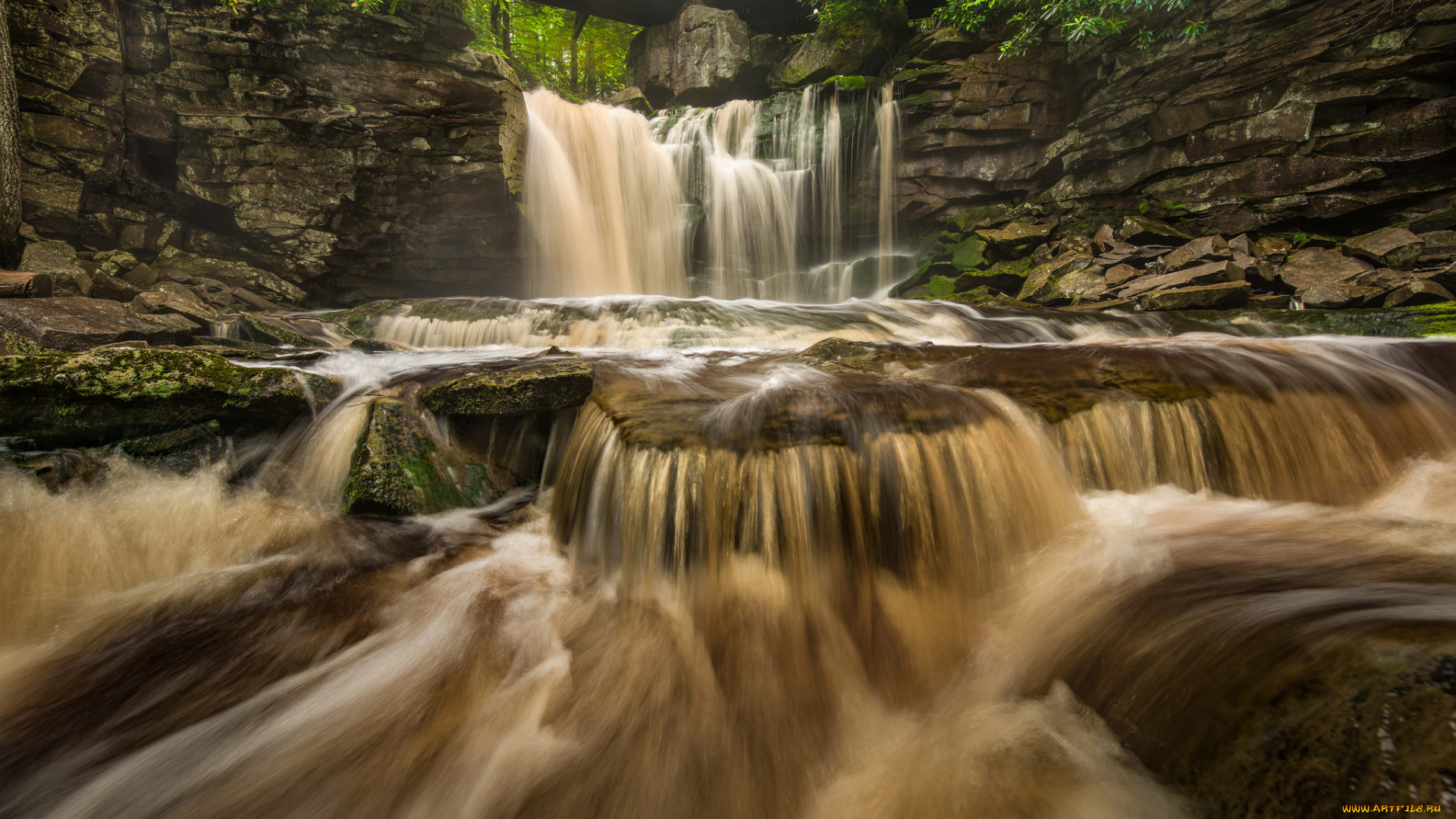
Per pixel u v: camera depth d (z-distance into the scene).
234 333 7.41
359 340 7.43
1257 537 3.23
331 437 4.49
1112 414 3.98
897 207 14.60
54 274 7.10
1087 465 3.86
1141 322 8.63
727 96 18.53
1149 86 11.76
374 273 11.19
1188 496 3.98
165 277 9.05
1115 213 12.48
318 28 9.55
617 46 23.70
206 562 3.69
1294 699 1.73
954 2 13.30
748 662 2.84
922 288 13.31
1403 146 9.59
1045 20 12.42
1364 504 3.89
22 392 3.82
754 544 3.17
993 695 2.50
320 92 9.70
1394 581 2.47
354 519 4.00
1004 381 4.54
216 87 9.32
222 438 4.41
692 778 2.34
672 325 8.66
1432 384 4.82
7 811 2.21
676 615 3.16
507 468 4.75
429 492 4.17
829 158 14.93
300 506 4.21
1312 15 10.05
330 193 10.03
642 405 4.22
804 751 2.44
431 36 10.30
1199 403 4.12
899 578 3.23
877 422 3.61
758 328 8.70
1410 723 1.51
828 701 2.68
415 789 2.29
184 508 3.98
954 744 2.31
